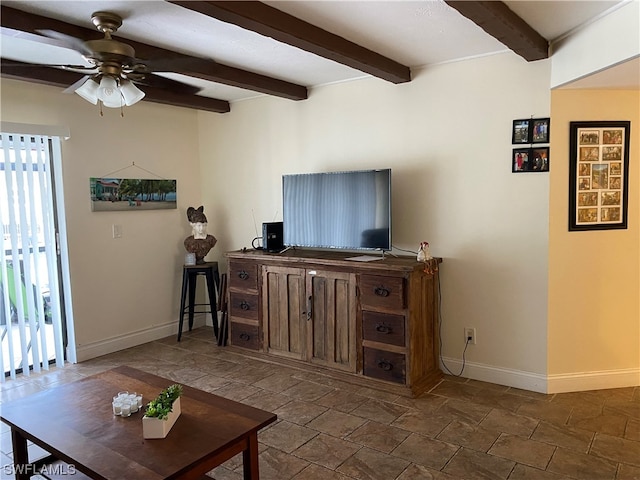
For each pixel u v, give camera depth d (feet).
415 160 11.59
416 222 11.69
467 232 11.02
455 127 10.96
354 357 11.04
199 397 6.95
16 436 6.60
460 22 8.36
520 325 10.57
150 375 7.92
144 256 14.43
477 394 10.33
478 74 10.57
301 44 8.46
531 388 10.51
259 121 14.42
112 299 13.61
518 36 8.39
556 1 7.54
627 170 10.15
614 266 10.32
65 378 11.65
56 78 10.75
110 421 6.27
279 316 12.34
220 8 6.75
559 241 10.13
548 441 8.28
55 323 12.39
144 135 14.29
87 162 12.89
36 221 11.89
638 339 10.59
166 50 9.64
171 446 5.60
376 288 10.52
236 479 7.32
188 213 14.76
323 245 12.26
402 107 11.66
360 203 11.46
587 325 10.38
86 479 6.64
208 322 16.25
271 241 13.17
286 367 12.16
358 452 8.03
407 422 9.07
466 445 8.20
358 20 8.21
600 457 7.74
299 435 8.64
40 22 7.75
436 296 11.40
